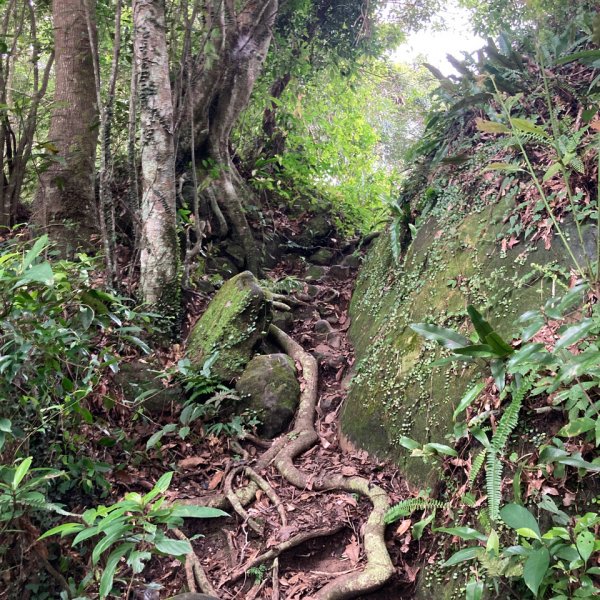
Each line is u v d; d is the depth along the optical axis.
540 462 2.30
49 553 2.76
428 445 2.79
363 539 2.89
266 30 6.65
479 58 4.55
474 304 3.29
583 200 3.00
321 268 6.55
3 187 5.27
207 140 6.35
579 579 1.95
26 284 2.50
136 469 3.54
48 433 2.99
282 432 3.98
